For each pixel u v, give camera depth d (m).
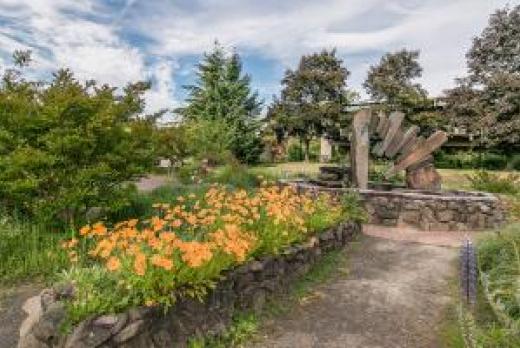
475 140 35.00
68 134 7.37
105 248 4.39
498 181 17.59
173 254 4.34
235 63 32.56
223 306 4.81
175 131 16.69
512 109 33.62
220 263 4.75
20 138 7.56
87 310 3.60
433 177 13.55
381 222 11.55
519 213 9.84
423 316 5.62
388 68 42.03
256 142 33.84
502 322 4.55
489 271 6.05
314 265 7.22
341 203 9.97
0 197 7.65
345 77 45.56
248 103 33.22
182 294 4.21
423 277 7.10
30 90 8.02
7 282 5.98
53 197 7.47
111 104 8.19
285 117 43.69
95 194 7.69
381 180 16.66
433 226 11.01
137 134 8.70
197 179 15.99
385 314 5.66
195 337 4.35
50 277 5.98
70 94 7.58
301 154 44.91
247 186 15.35
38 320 3.64
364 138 12.91
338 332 5.14
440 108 38.62
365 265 7.69
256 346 4.72
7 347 4.34
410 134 13.48
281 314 5.54
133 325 3.68
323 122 42.81
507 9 37.25
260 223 6.16
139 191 12.12
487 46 36.78
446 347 4.80
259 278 5.51
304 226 7.21
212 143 23.14
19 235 6.80
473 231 10.80
